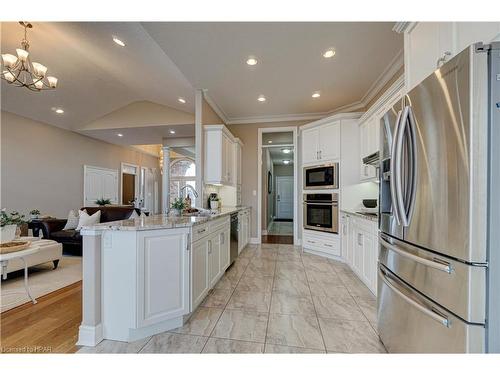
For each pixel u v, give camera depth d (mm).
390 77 3279
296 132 5152
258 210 5297
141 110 5766
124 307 1770
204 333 1867
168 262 1900
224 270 3082
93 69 4262
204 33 2398
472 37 1220
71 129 6113
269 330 1909
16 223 2803
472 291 953
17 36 3377
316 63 2998
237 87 3711
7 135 4855
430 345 1155
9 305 2312
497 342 944
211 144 3875
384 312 1654
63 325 1964
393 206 1394
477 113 942
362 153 3656
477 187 945
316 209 4250
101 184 7316
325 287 2791
